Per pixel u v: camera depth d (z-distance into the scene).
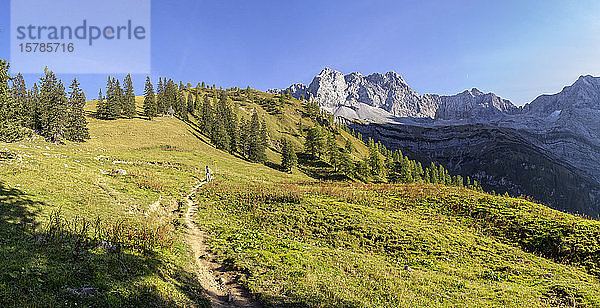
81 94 80.69
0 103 34.62
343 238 25.67
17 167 27.36
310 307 13.22
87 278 11.50
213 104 182.12
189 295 13.21
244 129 126.12
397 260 22.27
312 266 18.39
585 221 28.05
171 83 156.12
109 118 110.25
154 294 11.92
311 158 137.62
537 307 14.62
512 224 29.33
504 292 16.56
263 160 113.06
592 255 22.53
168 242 18.88
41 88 72.06
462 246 25.00
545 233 26.47
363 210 32.84
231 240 22.84
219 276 16.73
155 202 29.98
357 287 15.84
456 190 42.72
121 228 18.62
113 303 10.38
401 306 13.94
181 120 130.75
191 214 30.31
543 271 20.75
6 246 12.32
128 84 121.44
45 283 10.32
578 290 16.59
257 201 35.62
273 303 13.57
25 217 16.61
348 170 119.56
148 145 85.19
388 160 148.38
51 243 13.70
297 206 33.53
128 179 37.50
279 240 23.75
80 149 64.56
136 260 14.51
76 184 27.06
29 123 72.38
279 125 188.75
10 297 8.87
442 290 16.67
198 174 57.28
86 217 19.69
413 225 29.05
